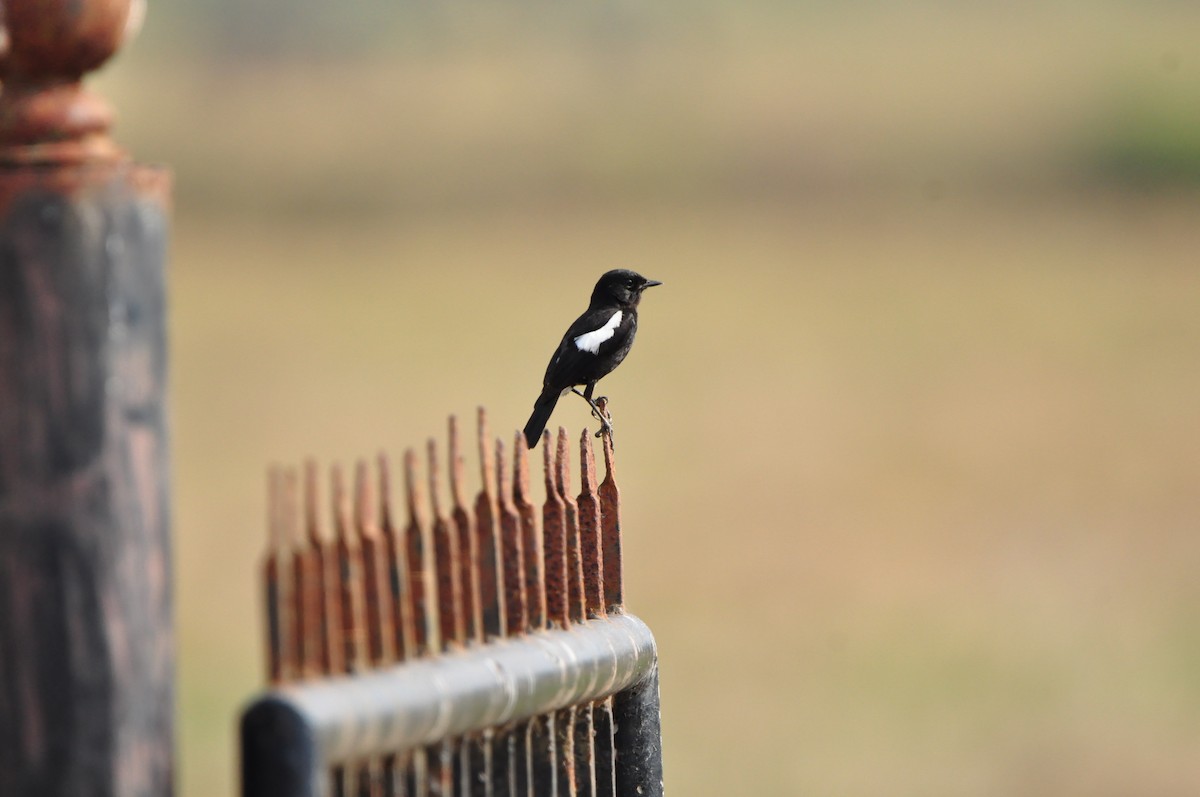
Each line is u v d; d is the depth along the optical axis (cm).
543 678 602
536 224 10656
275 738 514
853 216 10625
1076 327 6794
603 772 671
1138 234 9394
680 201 11481
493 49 14850
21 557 515
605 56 14550
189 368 5884
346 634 538
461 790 585
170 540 533
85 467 515
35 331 514
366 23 14900
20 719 516
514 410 4778
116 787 519
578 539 656
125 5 535
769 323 7062
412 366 5775
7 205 512
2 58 527
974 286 7925
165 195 534
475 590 587
